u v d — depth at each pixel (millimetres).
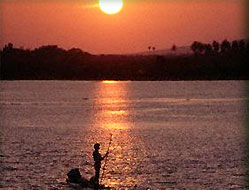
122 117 136750
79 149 68562
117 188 43375
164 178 47219
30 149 67875
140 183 45188
